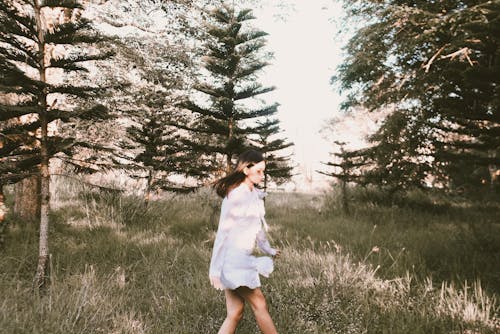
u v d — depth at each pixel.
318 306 3.68
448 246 6.15
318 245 6.46
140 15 8.12
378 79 9.59
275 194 17.81
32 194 6.76
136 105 8.32
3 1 3.88
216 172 8.70
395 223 9.05
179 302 3.83
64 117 4.18
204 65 8.36
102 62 7.68
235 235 2.80
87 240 5.93
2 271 4.38
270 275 4.57
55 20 6.89
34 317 3.16
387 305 3.78
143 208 8.42
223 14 8.40
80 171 4.36
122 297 3.81
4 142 4.43
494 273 4.82
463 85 6.55
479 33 5.73
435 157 9.18
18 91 3.88
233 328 2.84
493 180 11.23
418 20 7.23
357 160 11.61
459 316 3.52
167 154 8.69
